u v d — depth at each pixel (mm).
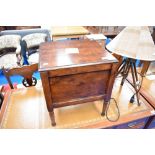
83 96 983
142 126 1321
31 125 1062
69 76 832
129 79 1555
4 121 1086
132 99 1265
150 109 1220
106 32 3564
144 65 1519
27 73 1369
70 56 886
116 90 1430
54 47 1024
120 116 1149
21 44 2820
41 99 1286
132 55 886
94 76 894
